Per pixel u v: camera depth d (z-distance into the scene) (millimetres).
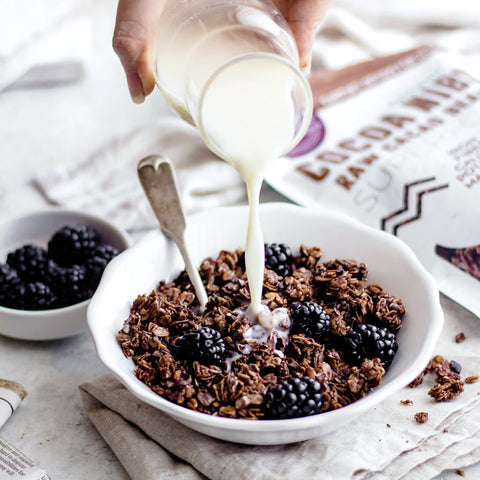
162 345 645
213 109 607
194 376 630
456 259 747
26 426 661
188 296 682
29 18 959
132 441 635
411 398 652
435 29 1041
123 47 653
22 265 734
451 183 777
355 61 954
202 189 823
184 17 630
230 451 622
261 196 829
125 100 983
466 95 853
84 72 1015
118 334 653
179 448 626
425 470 615
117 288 666
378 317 655
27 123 942
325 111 861
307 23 712
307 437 608
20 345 717
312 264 704
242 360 636
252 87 606
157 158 700
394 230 773
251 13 618
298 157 829
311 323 648
